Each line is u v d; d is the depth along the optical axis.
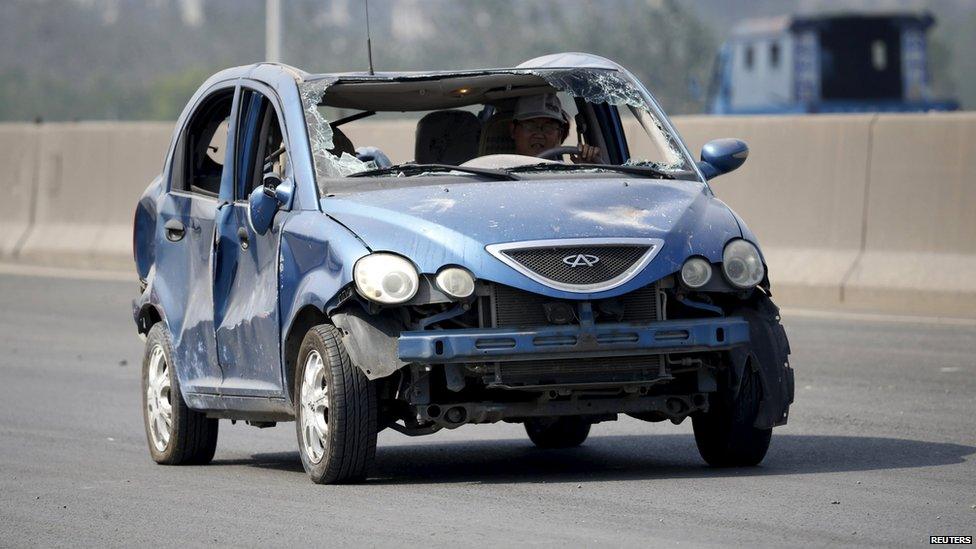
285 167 20.45
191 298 21.72
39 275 54.09
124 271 55.38
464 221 18.11
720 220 18.80
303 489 18.77
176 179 22.80
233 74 22.02
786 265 41.03
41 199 59.41
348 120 22.97
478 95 22.41
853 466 19.62
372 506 17.47
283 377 19.30
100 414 27.50
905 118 39.56
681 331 17.95
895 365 30.42
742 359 18.55
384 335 17.86
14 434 25.19
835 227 40.56
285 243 19.17
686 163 20.50
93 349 37.12
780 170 41.50
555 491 18.16
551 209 18.42
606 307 17.86
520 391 18.44
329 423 18.23
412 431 18.67
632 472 19.73
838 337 34.47
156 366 22.50
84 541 16.50
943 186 38.91
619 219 18.41
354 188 19.33
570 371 17.88
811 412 25.09
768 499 17.30
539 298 17.86
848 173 40.41
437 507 17.31
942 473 19.02
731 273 18.36
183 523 17.19
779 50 93.12
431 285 17.80
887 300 39.25
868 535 15.41
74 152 58.31
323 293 18.17
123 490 19.64
